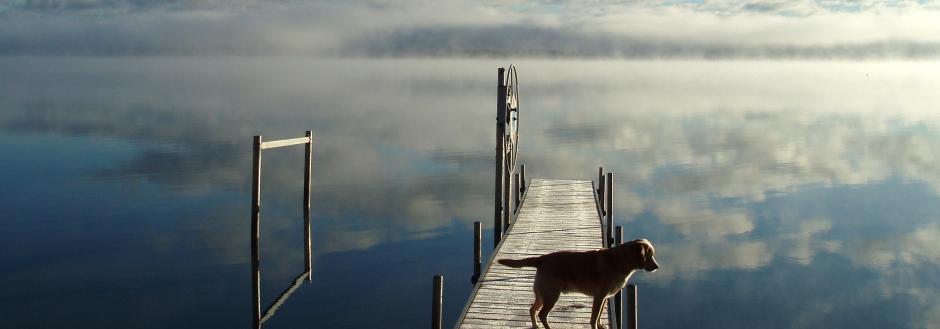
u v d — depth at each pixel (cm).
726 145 3769
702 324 1302
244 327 1263
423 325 1280
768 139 4031
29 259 1606
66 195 2241
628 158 3303
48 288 1426
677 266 1638
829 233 1936
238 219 2012
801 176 2822
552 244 1471
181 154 3134
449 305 1383
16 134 3756
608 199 1616
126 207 2105
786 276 1570
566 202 1923
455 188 2503
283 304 1380
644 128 4559
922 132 4447
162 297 1395
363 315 1329
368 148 3503
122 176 2577
